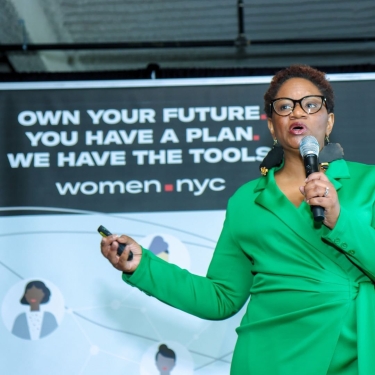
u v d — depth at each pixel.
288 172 3.19
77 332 4.79
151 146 5.09
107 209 4.99
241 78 5.16
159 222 4.98
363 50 5.88
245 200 3.21
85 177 5.04
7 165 5.05
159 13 5.68
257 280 3.08
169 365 4.77
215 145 5.09
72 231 4.95
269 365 2.91
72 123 5.13
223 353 4.78
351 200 2.95
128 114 5.14
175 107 5.15
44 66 6.07
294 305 2.92
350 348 2.84
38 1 5.51
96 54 5.95
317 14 5.72
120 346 4.78
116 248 3.14
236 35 5.89
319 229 2.93
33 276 4.87
